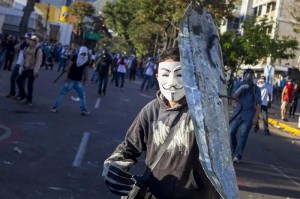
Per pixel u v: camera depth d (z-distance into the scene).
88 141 9.81
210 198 3.05
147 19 50.09
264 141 15.30
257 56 30.45
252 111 10.07
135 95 23.38
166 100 3.18
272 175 9.68
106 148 9.40
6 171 6.89
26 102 13.78
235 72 32.09
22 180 6.58
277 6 57.09
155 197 3.04
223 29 73.62
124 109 16.55
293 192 8.42
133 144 3.18
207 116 2.80
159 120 3.09
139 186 3.09
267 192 8.09
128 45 92.88
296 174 10.28
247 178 8.97
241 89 9.97
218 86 2.95
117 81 26.73
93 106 16.00
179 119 3.05
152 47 76.88
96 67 27.83
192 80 2.83
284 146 15.00
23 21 38.56
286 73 51.28
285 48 30.11
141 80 43.22
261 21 31.25
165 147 3.06
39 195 6.07
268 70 27.30
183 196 3.00
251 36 30.33
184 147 3.01
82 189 6.57
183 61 2.84
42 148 8.63
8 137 9.17
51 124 11.19
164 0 45.56
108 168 3.10
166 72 3.08
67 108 14.32
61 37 77.88
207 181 3.02
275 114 28.70
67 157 8.21
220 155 2.76
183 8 39.78
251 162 10.80
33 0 38.53
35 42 13.49
